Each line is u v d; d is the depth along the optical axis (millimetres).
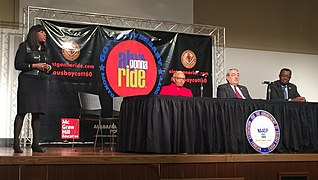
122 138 6016
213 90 10070
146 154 5441
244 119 5895
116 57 9078
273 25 11008
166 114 5582
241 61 10625
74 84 8727
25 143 8273
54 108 8531
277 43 11016
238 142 5836
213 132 5777
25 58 5789
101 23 9492
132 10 9734
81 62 8812
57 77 8617
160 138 5547
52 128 8484
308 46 11328
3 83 8773
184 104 5676
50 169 4863
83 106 7074
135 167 5105
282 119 6117
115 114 7703
